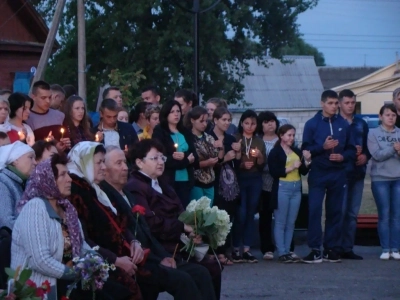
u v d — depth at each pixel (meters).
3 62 31.58
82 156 7.19
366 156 12.85
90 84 37.19
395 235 12.95
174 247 8.28
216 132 12.16
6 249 6.54
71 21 37.25
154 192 8.41
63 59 37.25
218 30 34.75
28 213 6.33
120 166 7.76
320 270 11.89
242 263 12.51
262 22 38.59
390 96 51.56
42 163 6.48
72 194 7.09
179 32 33.91
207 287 7.99
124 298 6.99
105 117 11.36
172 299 10.01
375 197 12.96
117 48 35.72
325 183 12.45
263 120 12.82
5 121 9.79
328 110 12.45
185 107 12.85
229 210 12.16
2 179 7.52
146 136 12.23
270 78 56.72
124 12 34.62
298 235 14.48
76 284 6.49
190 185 11.54
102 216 7.20
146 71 35.31
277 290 10.41
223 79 35.81
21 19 31.97
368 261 12.74
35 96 10.68
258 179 12.52
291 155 12.49
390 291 10.38
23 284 5.43
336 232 12.60
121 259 7.02
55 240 6.39
